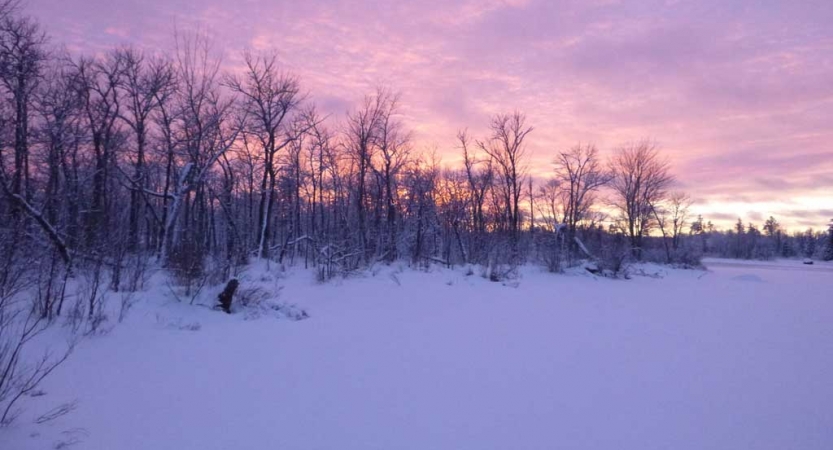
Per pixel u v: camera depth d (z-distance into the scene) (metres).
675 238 59.03
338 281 17.73
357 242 25.47
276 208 31.73
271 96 23.92
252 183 29.39
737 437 5.35
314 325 11.12
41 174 16.72
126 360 7.41
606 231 46.66
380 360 8.20
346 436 5.06
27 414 5.23
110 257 11.39
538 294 19.05
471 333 10.74
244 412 5.65
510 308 14.87
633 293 20.98
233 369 7.36
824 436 5.41
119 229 11.80
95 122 20.36
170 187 23.53
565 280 25.70
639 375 7.75
